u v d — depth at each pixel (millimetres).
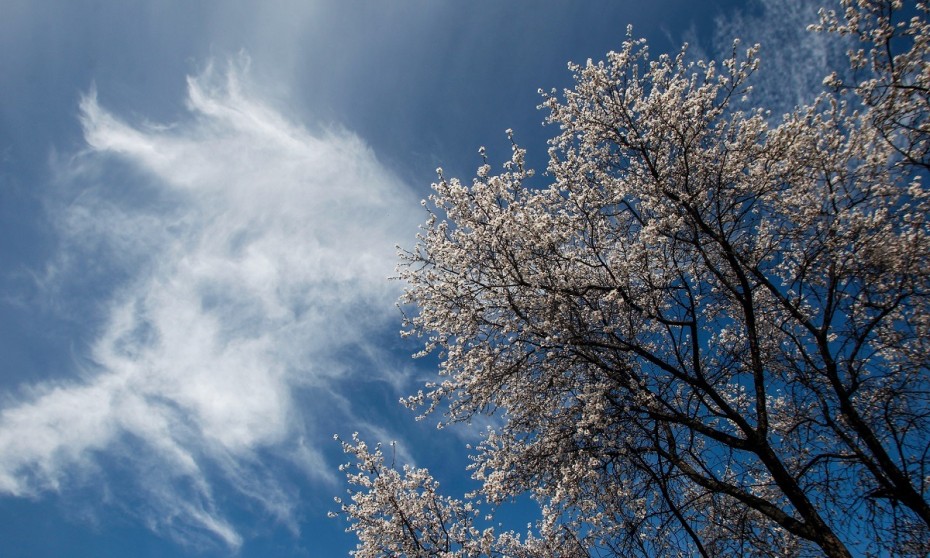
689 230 9719
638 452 9305
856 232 8977
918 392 8492
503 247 9758
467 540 11656
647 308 9773
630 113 9797
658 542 9219
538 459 9633
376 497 12547
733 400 11078
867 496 8234
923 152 7852
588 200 9859
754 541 8586
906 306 8945
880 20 7406
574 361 9656
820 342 8961
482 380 9914
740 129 9500
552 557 10047
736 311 10836
